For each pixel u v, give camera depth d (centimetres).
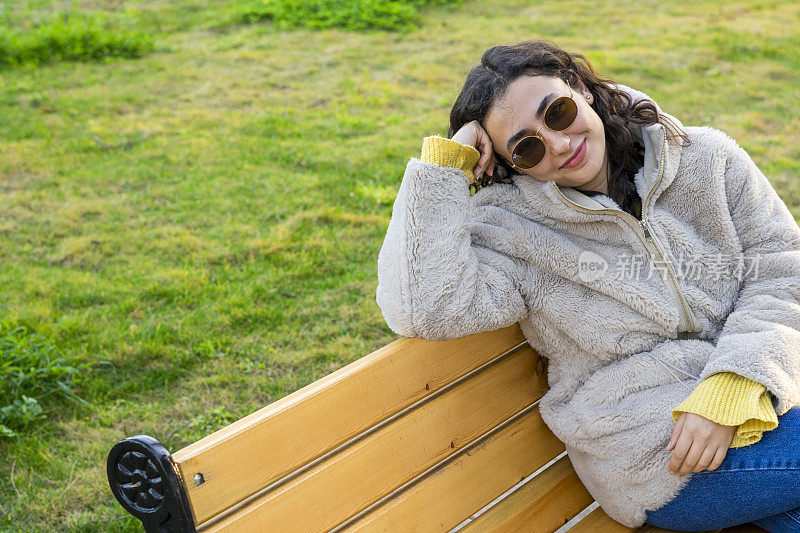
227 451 140
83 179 564
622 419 179
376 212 499
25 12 1058
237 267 438
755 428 161
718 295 188
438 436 179
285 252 451
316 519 155
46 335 372
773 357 166
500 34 897
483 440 191
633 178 193
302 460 152
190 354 361
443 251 169
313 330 380
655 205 188
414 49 862
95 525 270
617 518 189
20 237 483
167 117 688
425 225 170
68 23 959
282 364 357
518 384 197
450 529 181
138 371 354
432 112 679
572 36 874
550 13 979
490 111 178
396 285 169
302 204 512
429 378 175
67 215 508
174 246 463
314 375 349
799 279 180
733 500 170
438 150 172
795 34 826
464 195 173
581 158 178
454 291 169
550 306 184
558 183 184
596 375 187
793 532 172
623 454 179
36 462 299
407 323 169
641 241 184
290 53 866
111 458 135
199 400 335
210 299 406
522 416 200
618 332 184
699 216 188
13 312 391
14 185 558
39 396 333
